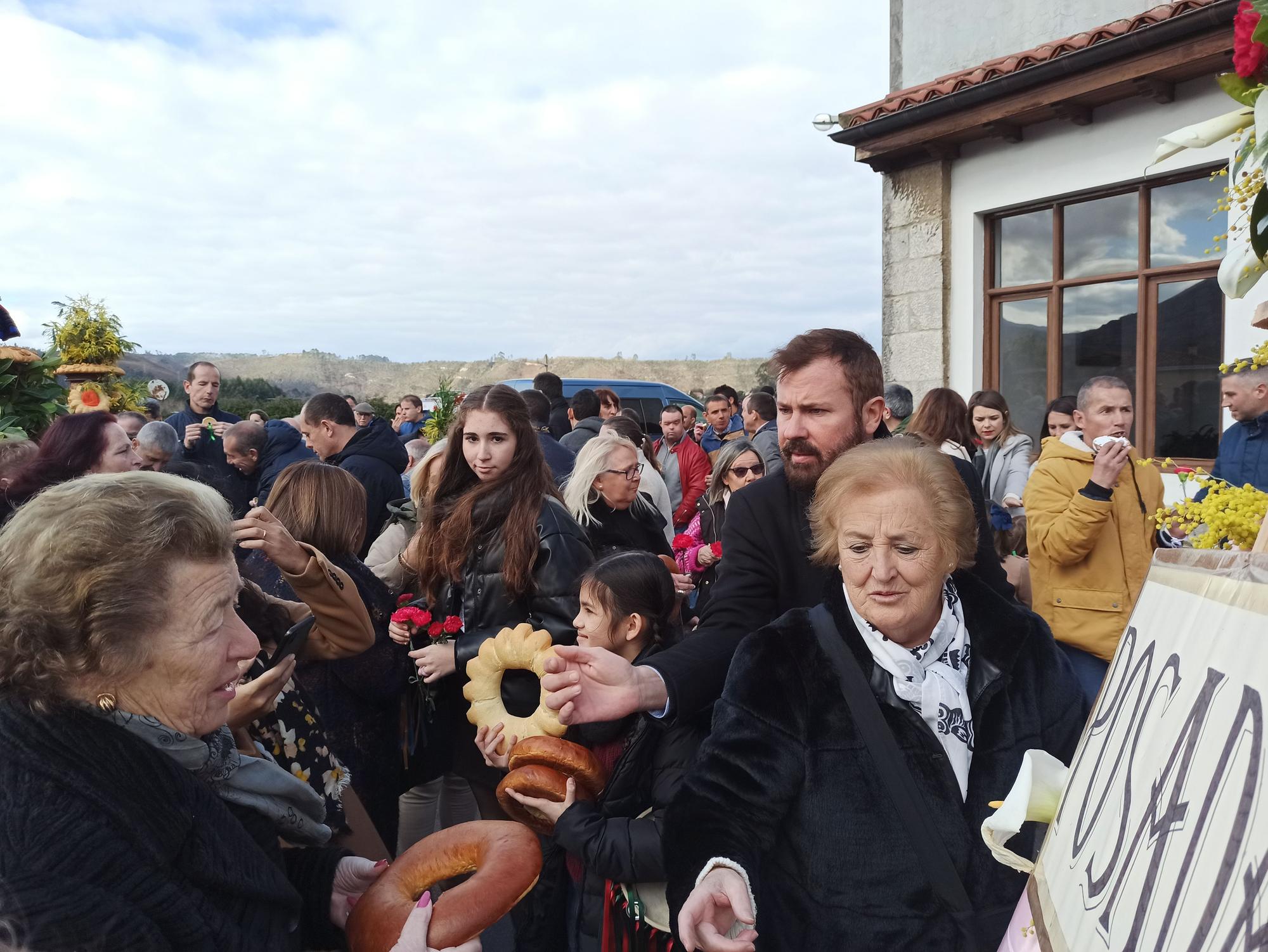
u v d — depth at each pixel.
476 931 1.42
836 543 1.59
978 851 1.47
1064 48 5.95
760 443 5.19
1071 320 6.91
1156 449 6.46
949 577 1.67
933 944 1.45
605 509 4.07
